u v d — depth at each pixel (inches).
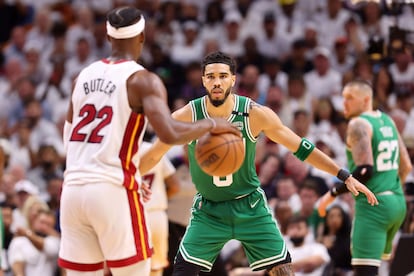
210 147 349.4
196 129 332.5
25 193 673.6
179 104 816.3
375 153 482.3
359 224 484.7
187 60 955.3
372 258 481.1
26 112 876.6
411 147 705.6
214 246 407.2
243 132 395.2
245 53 931.3
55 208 693.9
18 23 1085.8
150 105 325.7
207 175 396.5
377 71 849.5
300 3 998.4
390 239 498.3
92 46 994.1
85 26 1026.1
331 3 960.3
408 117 789.2
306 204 622.2
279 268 402.6
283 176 679.1
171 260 562.9
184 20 1003.9
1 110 921.5
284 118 826.2
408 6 629.3
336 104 844.0
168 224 560.4
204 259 406.0
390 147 485.7
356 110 492.1
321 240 605.6
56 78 931.3
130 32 346.9
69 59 991.0
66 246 340.8
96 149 332.5
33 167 812.0
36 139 866.1
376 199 435.5
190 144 394.6
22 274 607.8
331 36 954.7
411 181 638.5
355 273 486.9
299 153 405.4
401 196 490.9
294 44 912.9
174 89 911.0
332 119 804.0
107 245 333.1
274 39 959.6
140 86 331.0
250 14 992.9
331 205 627.2
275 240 403.2
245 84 859.4
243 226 404.5
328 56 900.6
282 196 663.8
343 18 960.3
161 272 537.3
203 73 393.1
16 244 609.9
